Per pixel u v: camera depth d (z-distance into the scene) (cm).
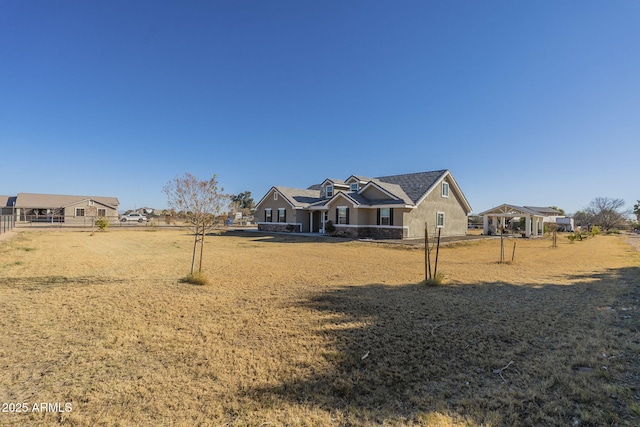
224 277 905
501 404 303
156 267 1050
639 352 408
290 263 1183
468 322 533
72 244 1734
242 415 290
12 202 5028
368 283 844
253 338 464
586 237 3031
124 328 498
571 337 464
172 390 329
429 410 295
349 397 318
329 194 2889
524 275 977
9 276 852
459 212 2844
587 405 297
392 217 2256
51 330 484
